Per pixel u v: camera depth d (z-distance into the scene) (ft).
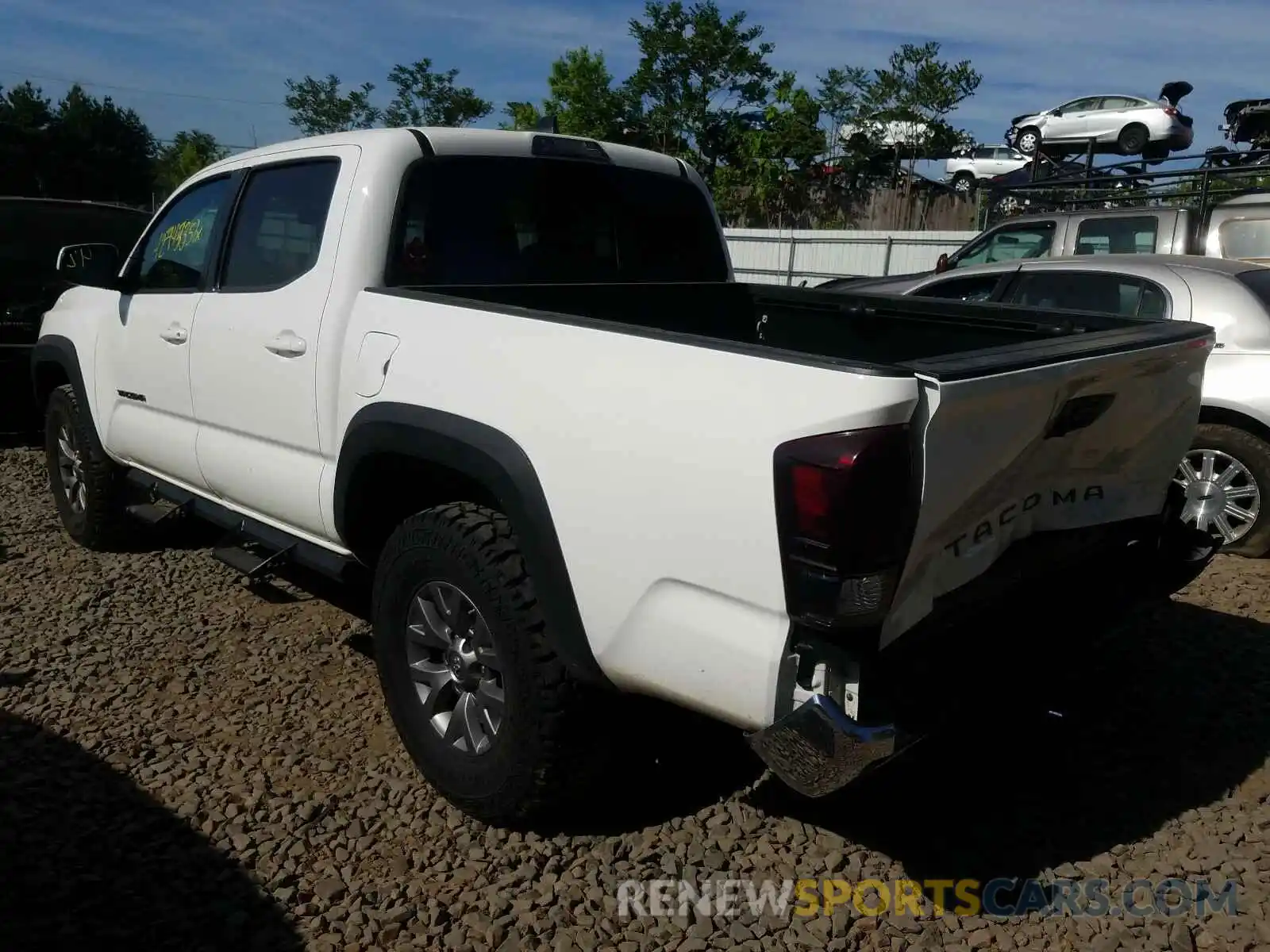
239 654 14.06
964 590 8.33
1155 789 11.09
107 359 16.01
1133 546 10.31
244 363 12.59
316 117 119.65
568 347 8.87
